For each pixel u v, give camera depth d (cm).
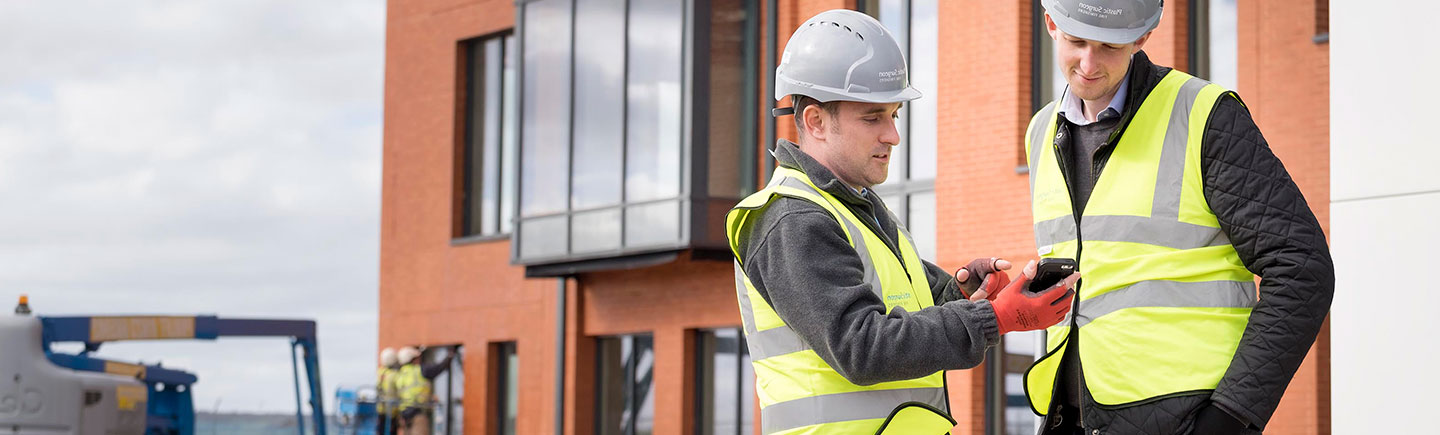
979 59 1438
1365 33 691
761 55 1698
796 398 368
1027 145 473
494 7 2045
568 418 1911
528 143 1908
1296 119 1175
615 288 1881
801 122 382
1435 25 666
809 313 350
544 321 1964
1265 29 1202
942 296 416
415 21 2170
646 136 1750
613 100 1795
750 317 380
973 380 1426
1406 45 675
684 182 1692
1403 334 667
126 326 1566
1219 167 407
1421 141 667
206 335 1662
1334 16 703
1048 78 1402
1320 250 394
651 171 1741
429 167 2136
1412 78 672
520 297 1998
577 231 1825
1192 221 417
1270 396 396
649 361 1859
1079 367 435
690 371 1784
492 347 2048
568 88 1856
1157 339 417
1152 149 424
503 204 2055
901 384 370
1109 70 417
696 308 1764
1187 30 1277
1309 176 1163
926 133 1526
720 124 1702
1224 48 1257
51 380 1430
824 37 377
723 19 1709
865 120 375
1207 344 413
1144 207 423
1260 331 397
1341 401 686
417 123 2159
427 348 2147
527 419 1977
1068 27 411
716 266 1741
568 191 1847
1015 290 351
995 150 1413
